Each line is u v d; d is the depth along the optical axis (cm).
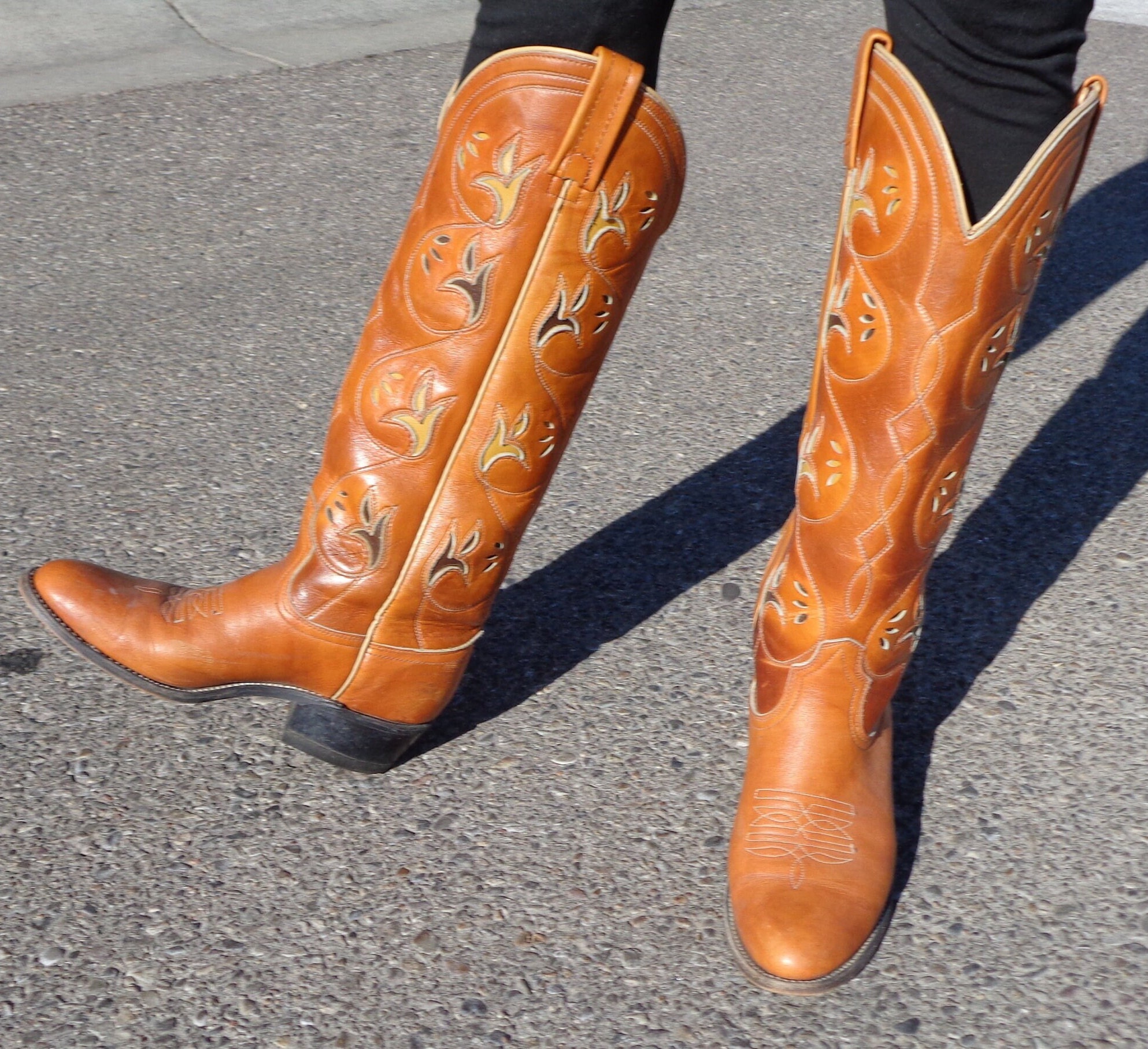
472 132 127
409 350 135
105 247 293
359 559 142
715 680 173
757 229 319
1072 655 181
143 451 219
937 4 116
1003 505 216
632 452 227
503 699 167
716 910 139
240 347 255
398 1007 126
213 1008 125
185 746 157
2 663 169
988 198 122
